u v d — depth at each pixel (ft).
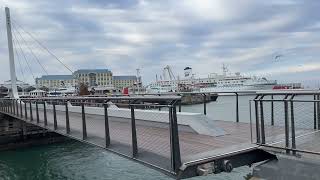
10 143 105.40
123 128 38.96
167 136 30.42
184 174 19.26
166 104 20.18
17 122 107.34
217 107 68.74
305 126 29.07
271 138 24.82
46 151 99.60
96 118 55.98
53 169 78.38
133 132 23.77
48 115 69.46
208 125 30.55
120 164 77.25
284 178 20.33
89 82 371.15
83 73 372.99
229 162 20.84
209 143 25.14
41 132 110.11
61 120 55.21
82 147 103.55
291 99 20.66
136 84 334.85
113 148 27.37
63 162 84.38
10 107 91.40
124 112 47.55
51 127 45.44
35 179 71.77
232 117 52.70
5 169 80.89
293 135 20.58
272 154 22.17
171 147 19.53
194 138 27.81
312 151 19.42
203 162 19.84
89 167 77.30
